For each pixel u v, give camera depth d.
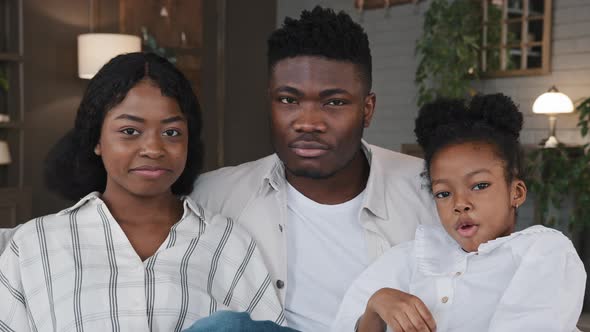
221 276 1.54
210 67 7.29
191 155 1.64
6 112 5.79
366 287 1.50
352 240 1.66
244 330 1.22
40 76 6.05
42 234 1.48
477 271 1.38
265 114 7.74
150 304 1.42
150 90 1.46
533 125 6.16
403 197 1.72
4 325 1.44
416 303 1.26
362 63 1.52
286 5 7.78
